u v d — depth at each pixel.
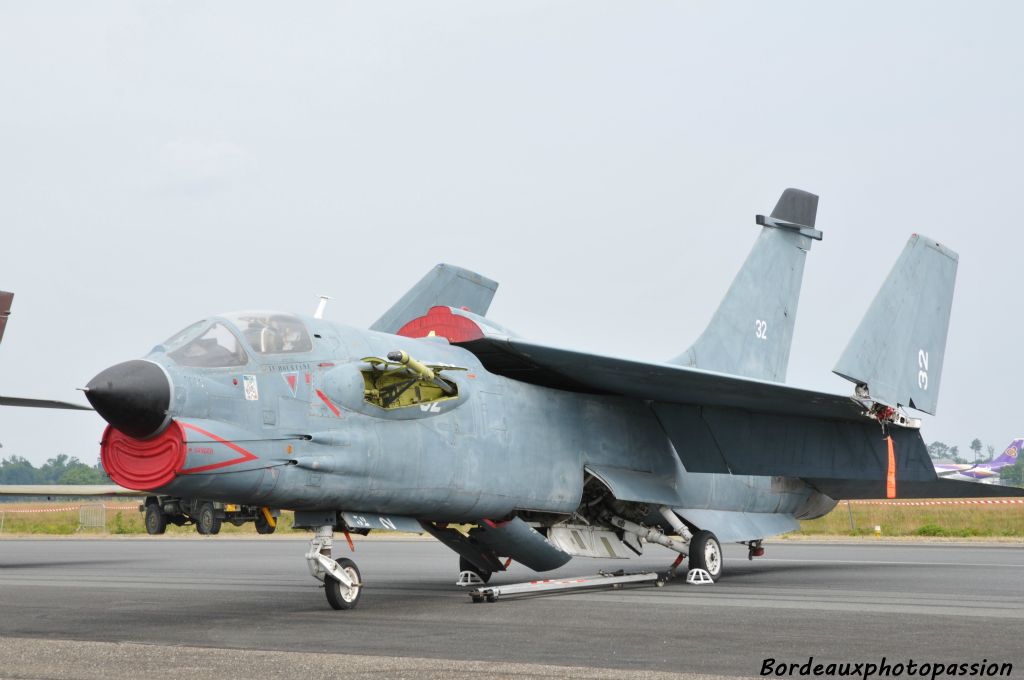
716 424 19.62
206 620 13.01
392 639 11.10
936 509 55.34
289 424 13.91
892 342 19.58
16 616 13.54
